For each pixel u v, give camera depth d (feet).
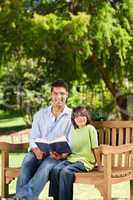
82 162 24.20
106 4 50.96
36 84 65.57
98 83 60.39
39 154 24.20
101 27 49.88
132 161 25.48
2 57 53.98
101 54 51.83
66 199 23.48
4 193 25.16
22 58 54.70
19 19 49.88
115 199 29.32
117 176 24.08
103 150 23.15
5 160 25.27
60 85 24.80
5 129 85.81
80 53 50.16
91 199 29.27
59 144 23.58
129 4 53.31
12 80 67.00
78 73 52.16
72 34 47.85
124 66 54.80
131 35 54.49
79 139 24.57
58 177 23.58
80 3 52.01
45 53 52.26
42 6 52.85
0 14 50.01
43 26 47.98
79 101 63.21
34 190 23.38
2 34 51.37
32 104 66.59
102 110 63.41
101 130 27.14
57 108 24.80
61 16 50.52
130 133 26.89
